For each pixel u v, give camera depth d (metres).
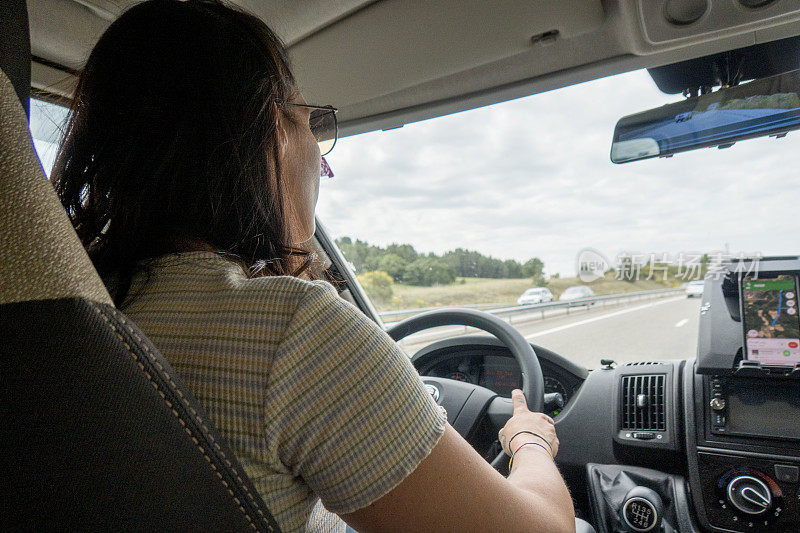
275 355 0.48
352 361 0.48
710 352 1.50
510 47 1.67
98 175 0.61
